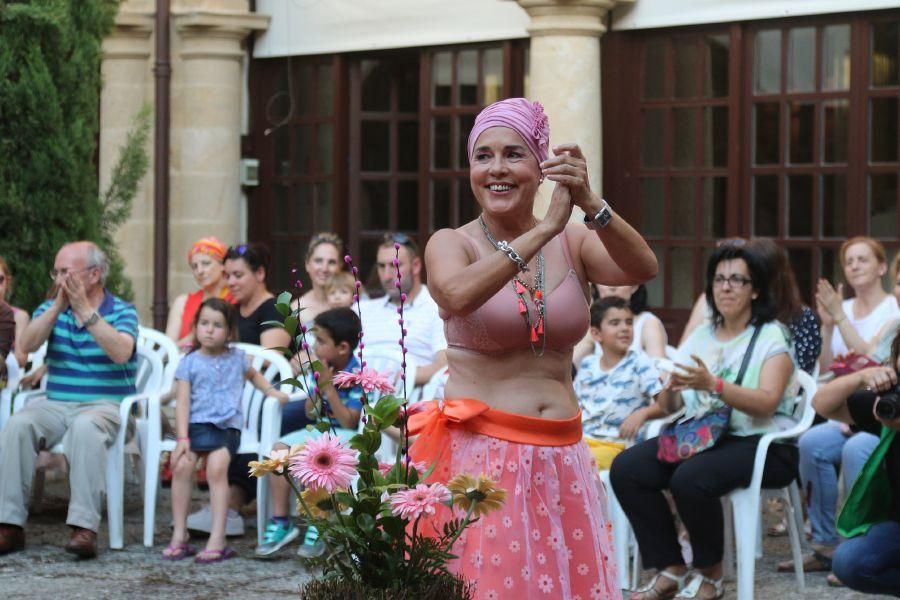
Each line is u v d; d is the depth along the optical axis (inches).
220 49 490.6
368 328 339.3
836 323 321.1
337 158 486.0
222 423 303.6
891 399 205.5
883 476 213.6
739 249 264.7
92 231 372.8
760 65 416.2
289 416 322.7
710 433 256.1
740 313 265.6
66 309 314.0
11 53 353.7
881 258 337.7
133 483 367.9
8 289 343.0
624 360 296.0
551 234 165.6
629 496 262.2
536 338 173.3
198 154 492.1
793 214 412.8
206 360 307.0
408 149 479.5
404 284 339.9
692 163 426.6
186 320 391.9
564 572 173.2
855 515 214.8
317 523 158.1
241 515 346.0
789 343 263.0
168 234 486.6
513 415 174.4
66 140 360.2
